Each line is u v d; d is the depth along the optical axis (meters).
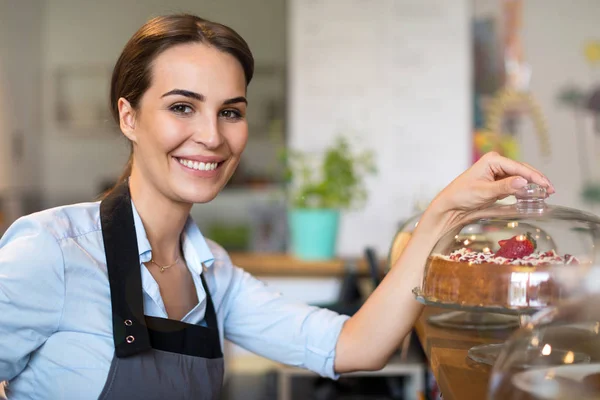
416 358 2.79
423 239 1.41
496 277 1.17
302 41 4.68
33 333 1.28
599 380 0.86
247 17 6.46
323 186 3.93
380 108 4.66
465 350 1.34
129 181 1.46
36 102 6.62
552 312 0.94
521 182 1.26
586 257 1.16
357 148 4.66
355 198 3.99
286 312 1.55
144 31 1.36
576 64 4.61
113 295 1.32
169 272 1.46
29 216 1.33
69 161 6.71
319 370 1.51
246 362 4.59
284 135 6.42
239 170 6.24
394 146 4.66
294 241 4.00
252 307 1.58
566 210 1.28
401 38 4.65
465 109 4.66
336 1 4.66
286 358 1.54
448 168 4.66
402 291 1.44
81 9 6.63
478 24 4.63
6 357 1.27
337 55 4.67
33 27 6.59
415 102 4.66
